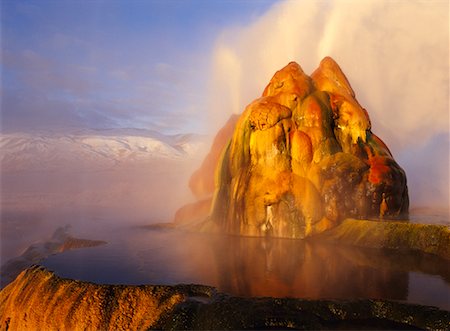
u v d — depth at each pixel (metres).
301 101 13.48
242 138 13.56
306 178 12.61
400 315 6.20
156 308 6.95
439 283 7.43
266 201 12.47
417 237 10.15
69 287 7.60
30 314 7.65
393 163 13.11
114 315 7.03
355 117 13.42
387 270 8.34
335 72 14.75
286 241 11.69
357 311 6.31
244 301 6.47
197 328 6.16
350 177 12.31
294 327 5.89
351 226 11.57
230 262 9.16
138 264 9.03
